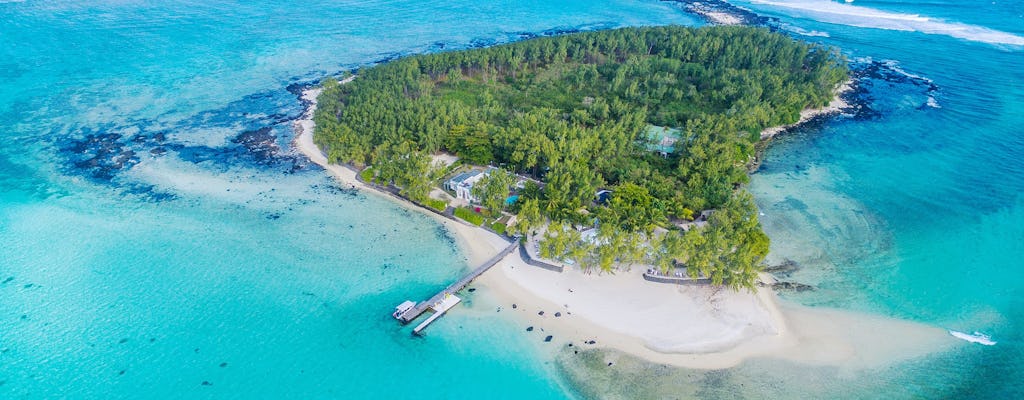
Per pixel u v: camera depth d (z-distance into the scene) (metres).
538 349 88.00
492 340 89.75
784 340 89.12
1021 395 80.00
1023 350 87.31
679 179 131.38
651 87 184.88
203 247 111.88
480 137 140.38
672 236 97.38
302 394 81.62
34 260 107.69
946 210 125.06
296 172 142.00
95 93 194.88
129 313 95.00
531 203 110.38
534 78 196.12
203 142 158.88
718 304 95.19
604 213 109.12
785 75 187.62
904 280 102.88
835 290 100.25
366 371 85.12
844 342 88.94
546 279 101.50
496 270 104.31
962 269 105.88
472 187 118.62
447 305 95.25
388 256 109.31
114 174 140.75
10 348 87.94
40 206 126.06
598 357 86.31
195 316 94.44
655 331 90.50
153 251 110.50
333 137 145.38
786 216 122.44
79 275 103.75
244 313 95.12
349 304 97.25
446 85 195.88
